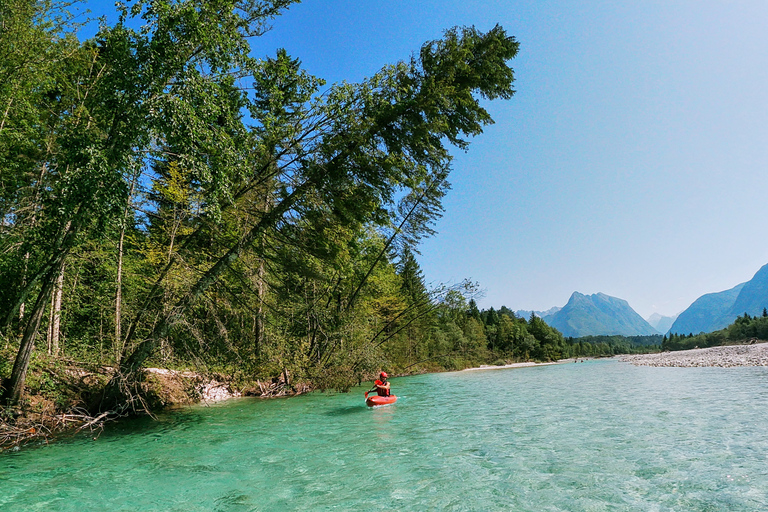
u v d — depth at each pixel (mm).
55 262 8703
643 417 10656
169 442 8672
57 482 5973
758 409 11258
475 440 8469
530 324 97438
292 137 12375
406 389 21828
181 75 8750
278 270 14641
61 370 10812
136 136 8492
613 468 6148
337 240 15094
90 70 12203
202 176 8812
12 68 10273
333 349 18641
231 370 15656
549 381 25781
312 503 5000
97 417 10031
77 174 7652
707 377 23672
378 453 7531
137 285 14930
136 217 13070
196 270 12266
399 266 27188
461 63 13875
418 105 13203
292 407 14031
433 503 4902
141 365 11531
